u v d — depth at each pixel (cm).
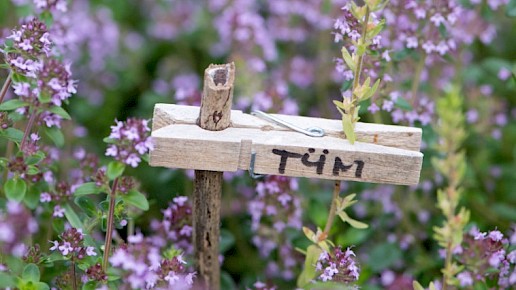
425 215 43
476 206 43
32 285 30
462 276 32
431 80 46
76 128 44
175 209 36
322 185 44
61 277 32
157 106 31
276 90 42
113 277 30
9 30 40
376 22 32
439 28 39
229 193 43
